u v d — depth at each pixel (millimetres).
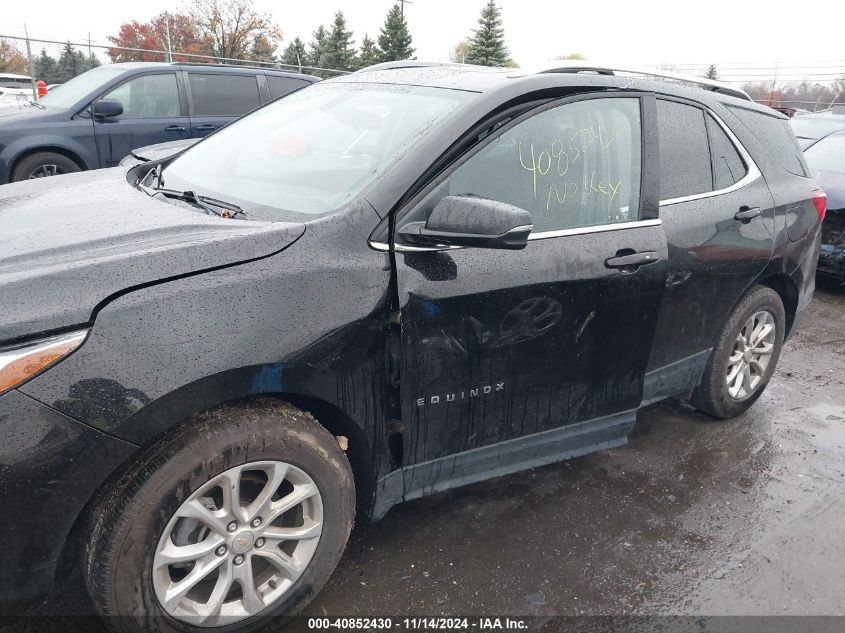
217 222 2246
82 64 16484
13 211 2516
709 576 2676
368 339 2209
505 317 2488
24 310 1751
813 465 3570
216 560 2039
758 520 3062
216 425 1964
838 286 7164
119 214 2369
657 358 3211
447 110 2566
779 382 4668
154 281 1895
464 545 2752
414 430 2420
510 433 2691
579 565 2684
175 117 7746
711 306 3387
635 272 2844
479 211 2168
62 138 7078
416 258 2301
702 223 3180
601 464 3445
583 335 2744
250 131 3217
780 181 3764
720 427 3928
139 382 1821
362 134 2686
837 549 2895
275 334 2016
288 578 2203
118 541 1851
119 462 1832
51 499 1771
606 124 2887
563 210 2699
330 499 2223
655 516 3039
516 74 2752
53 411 1730
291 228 2160
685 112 3279
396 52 43469
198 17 43594
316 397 2141
